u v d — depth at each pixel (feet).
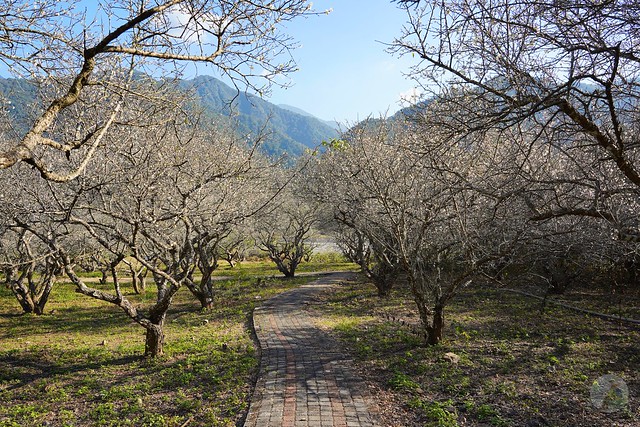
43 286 59.36
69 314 55.42
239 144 49.37
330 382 24.29
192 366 29.17
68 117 24.00
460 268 46.91
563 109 13.00
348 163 46.14
